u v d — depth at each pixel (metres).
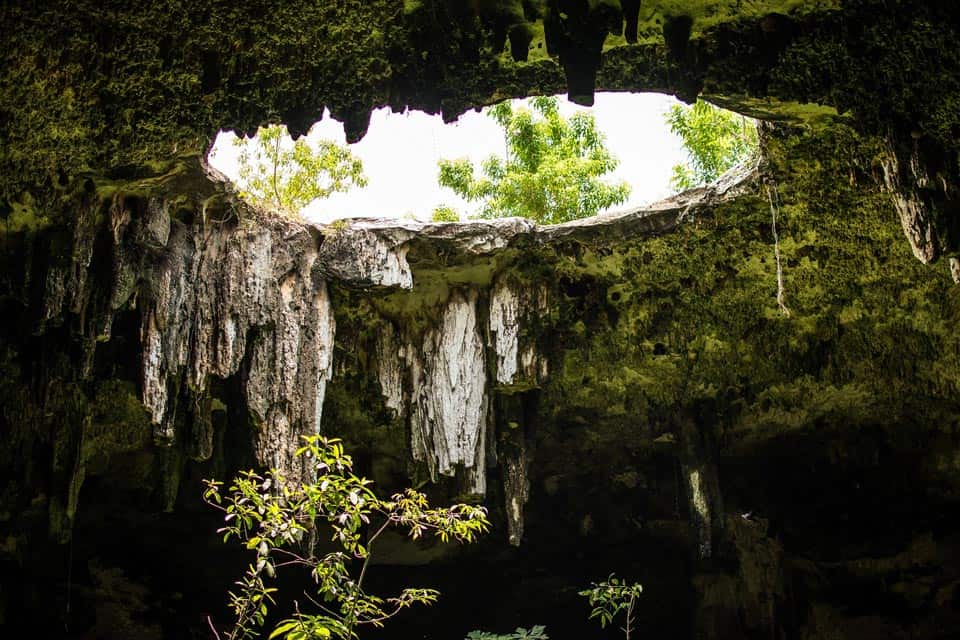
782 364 17.62
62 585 19.28
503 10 10.78
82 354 14.84
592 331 17.33
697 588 20.72
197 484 18.67
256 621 11.03
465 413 16.62
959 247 11.45
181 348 14.95
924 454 18.73
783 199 15.07
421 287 16.75
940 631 19.34
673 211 15.82
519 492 17.56
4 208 13.64
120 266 14.26
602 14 10.66
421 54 11.30
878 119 11.61
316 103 11.77
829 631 19.80
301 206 15.82
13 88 11.81
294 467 15.16
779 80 11.55
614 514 20.80
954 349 16.88
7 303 14.99
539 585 21.27
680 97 11.89
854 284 16.19
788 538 20.33
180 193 14.34
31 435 16.19
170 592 20.31
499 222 16.03
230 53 11.34
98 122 12.41
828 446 19.30
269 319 15.33
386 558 21.20
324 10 10.78
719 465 20.00
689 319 17.14
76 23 11.00
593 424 19.00
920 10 10.42
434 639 21.22
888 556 19.75
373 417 18.27
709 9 10.88
